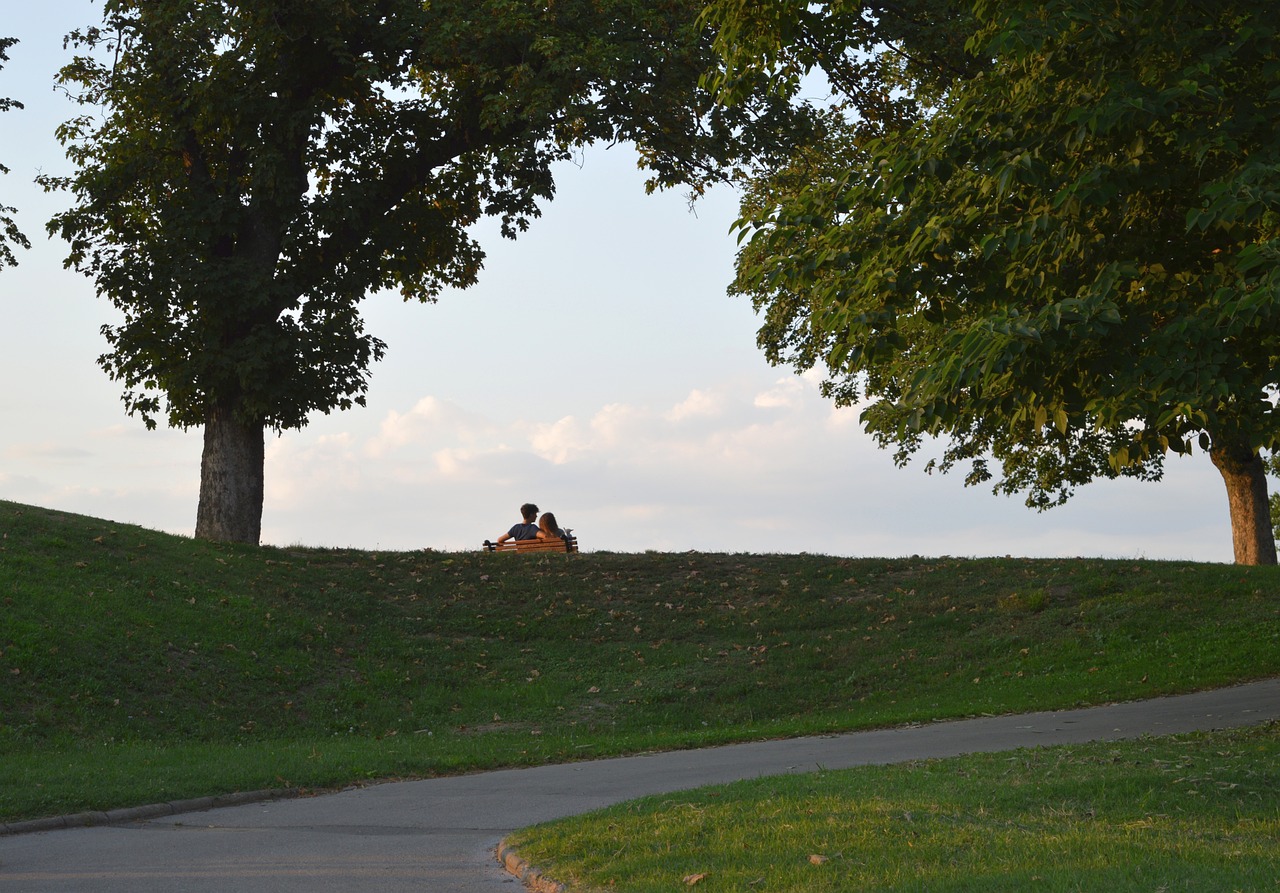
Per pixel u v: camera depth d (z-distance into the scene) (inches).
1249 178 836.6
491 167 2358.5
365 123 2305.6
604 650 1948.8
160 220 2191.2
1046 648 1797.5
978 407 946.1
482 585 2214.6
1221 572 2074.3
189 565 2006.6
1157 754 927.7
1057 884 491.2
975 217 994.1
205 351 2108.8
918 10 1861.5
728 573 2317.9
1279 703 1342.3
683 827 691.4
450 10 2033.7
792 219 1133.1
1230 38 935.7
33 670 1472.7
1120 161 965.8
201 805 996.6
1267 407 898.1
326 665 1769.2
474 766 1242.6
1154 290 974.4
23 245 2235.5
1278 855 548.4
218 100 2101.4
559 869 629.9
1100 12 943.0
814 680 1797.5
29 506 2175.2
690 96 2000.5
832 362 1078.4
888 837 614.5
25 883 668.7
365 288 2246.6
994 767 906.1
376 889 632.4
